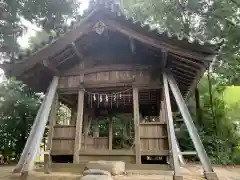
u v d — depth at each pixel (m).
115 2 6.14
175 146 5.23
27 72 6.68
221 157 12.24
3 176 5.60
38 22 13.95
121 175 5.12
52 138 6.59
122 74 6.67
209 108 14.98
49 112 6.53
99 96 8.55
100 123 15.92
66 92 6.97
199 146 5.35
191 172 6.55
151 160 8.90
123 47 6.98
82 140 8.70
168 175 5.16
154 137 6.00
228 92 15.09
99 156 6.23
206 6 13.60
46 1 13.02
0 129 13.34
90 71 6.91
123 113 11.54
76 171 5.89
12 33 12.77
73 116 9.27
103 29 6.30
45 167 5.93
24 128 13.76
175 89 6.06
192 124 5.57
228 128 13.96
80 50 6.85
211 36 13.62
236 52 13.80
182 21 15.02
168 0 14.74
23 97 14.34
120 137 15.00
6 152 13.27
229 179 5.75
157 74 6.45
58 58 6.74
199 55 5.35
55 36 6.54
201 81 15.90
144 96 9.57
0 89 13.97
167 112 5.76
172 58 6.07
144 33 5.90
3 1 12.07
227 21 13.09
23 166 5.36
